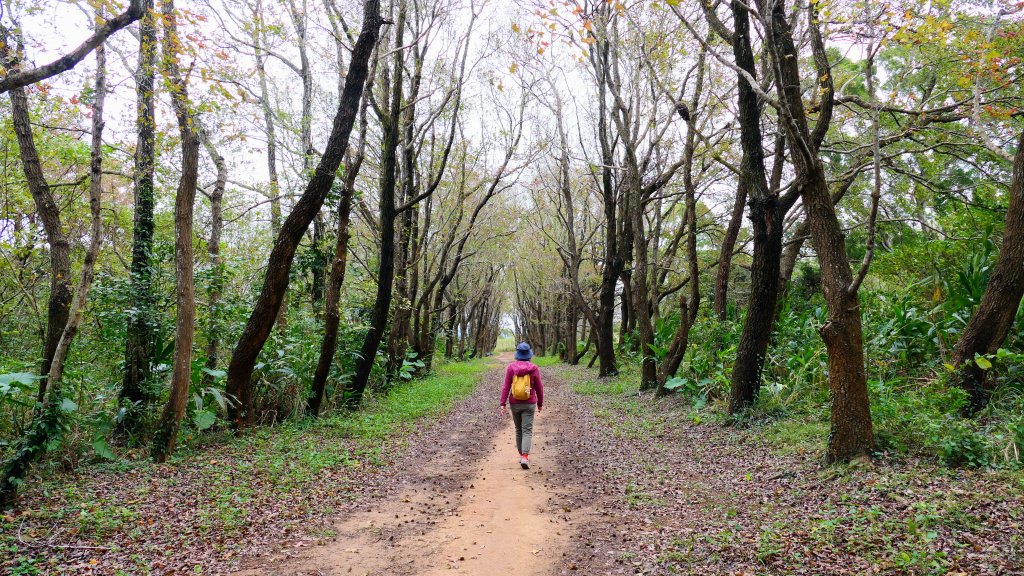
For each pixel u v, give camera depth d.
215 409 10.02
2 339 12.52
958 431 6.10
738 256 24.39
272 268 9.69
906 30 7.82
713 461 7.75
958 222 13.77
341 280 11.73
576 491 6.98
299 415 11.33
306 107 14.72
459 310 43.19
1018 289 7.07
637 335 21.84
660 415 11.65
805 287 20.50
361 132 11.79
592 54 16.67
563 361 36.16
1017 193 7.11
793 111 6.96
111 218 13.38
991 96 11.48
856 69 14.80
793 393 9.50
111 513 5.59
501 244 30.73
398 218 18.95
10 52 6.54
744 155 9.71
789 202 9.54
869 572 3.99
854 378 6.33
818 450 7.11
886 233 17.48
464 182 22.23
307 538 5.35
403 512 6.25
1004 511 4.60
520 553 5.04
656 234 20.12
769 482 6.50
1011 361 7.49
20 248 11.19
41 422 6.07
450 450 9.72
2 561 4.45
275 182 13.90
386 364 17.80
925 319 9.34
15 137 10.27
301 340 12.30
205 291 10.72
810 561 4.27
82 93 8.20
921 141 13.03
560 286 30.59
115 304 8.92
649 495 6.51
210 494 6.36
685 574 4.33
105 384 9.15
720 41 12.84
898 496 5.21
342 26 12.93
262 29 10.34
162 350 9.06
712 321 13.49
